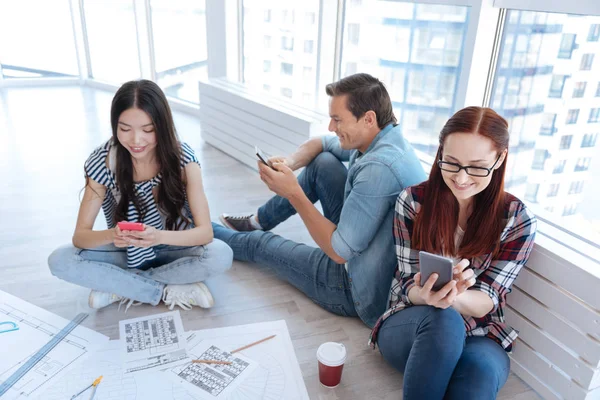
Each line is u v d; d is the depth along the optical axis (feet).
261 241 6.42
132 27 14.67
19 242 7.08
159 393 4.39
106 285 5.40
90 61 16.56
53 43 16.17
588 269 4.24
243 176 9.80
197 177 5.58
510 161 6.75
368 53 8.55
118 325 5.41
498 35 6.23
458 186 4.02
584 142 5.60
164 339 5.05
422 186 4.51
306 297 6.15
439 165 4.09
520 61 6.17
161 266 5.70
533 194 6.51
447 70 7.13
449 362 3.82
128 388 4.42
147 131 4.91
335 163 6.33
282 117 8.91
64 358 4.71
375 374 4.99
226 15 11.40
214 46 11.94
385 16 7.96
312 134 8.42
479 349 4.16
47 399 4.25
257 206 8.50
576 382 4.52
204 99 11.19
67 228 7.53
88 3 15.56
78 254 5.26
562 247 4.64
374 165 4.89
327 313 5.88
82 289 6.07
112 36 15.43
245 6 11.34
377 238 5.10
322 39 9.07
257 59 11.44
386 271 5.14
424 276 3.94
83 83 16.72
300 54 9.96
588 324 4.27
